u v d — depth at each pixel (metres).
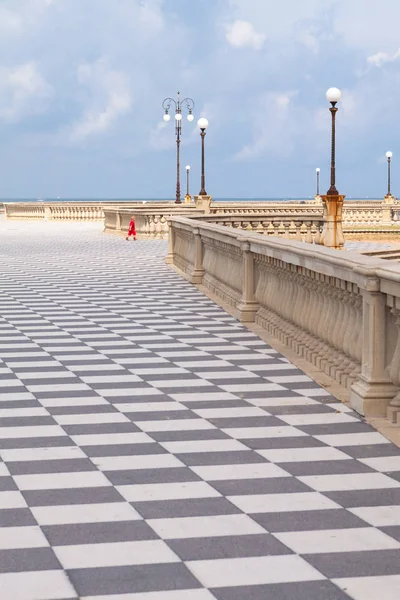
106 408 8.88
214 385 9.98
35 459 7.13
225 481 6.56
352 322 9.54
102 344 12.81
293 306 12.23
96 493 6.30
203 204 45.25
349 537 5.45
